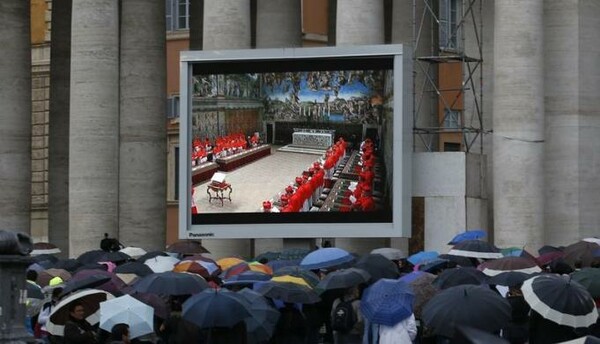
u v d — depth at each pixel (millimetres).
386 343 32875
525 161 59688
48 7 97812
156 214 67688
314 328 37938
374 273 39969
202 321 32312
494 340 19219
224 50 58938
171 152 97312
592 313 32031
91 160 65250
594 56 61562
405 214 57500
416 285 36188
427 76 64500
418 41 65875
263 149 58750
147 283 36344
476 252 43844
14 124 70062
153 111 67688
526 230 59531
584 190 61094
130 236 67188
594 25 61531
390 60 57625
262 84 58625
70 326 33094
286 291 36094
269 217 58438
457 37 81688
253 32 73125
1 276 29297
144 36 67625
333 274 36594
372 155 57656
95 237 65312
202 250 51656
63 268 46688
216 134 59250
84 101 65250
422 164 59531
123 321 32844
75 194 65438
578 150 61094
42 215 97688
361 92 57781
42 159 97812
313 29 91875
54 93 76062
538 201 59812
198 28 75125
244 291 34781
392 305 32812
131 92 67438
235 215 58906
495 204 60125
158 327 36062
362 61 57781
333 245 63344
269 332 34594
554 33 61406
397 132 57375
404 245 61938
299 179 58188
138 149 67312
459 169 59062
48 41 97688
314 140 58188
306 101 58188
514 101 59688
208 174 59281
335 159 57906
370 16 60781
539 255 48750
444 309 30891
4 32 69938
